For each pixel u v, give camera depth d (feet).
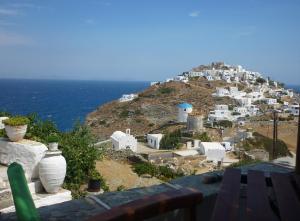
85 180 34.68
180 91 367.66
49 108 407.64
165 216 12.11
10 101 475.31
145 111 317.83
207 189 14.67
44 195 26.96
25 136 32.53
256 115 282.56
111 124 298.56
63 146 34.04
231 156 151.84
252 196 11.21
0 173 27.76
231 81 450.71
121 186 38.47
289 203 10.87
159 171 49.24
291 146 160.66
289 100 395.14
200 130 203.51
